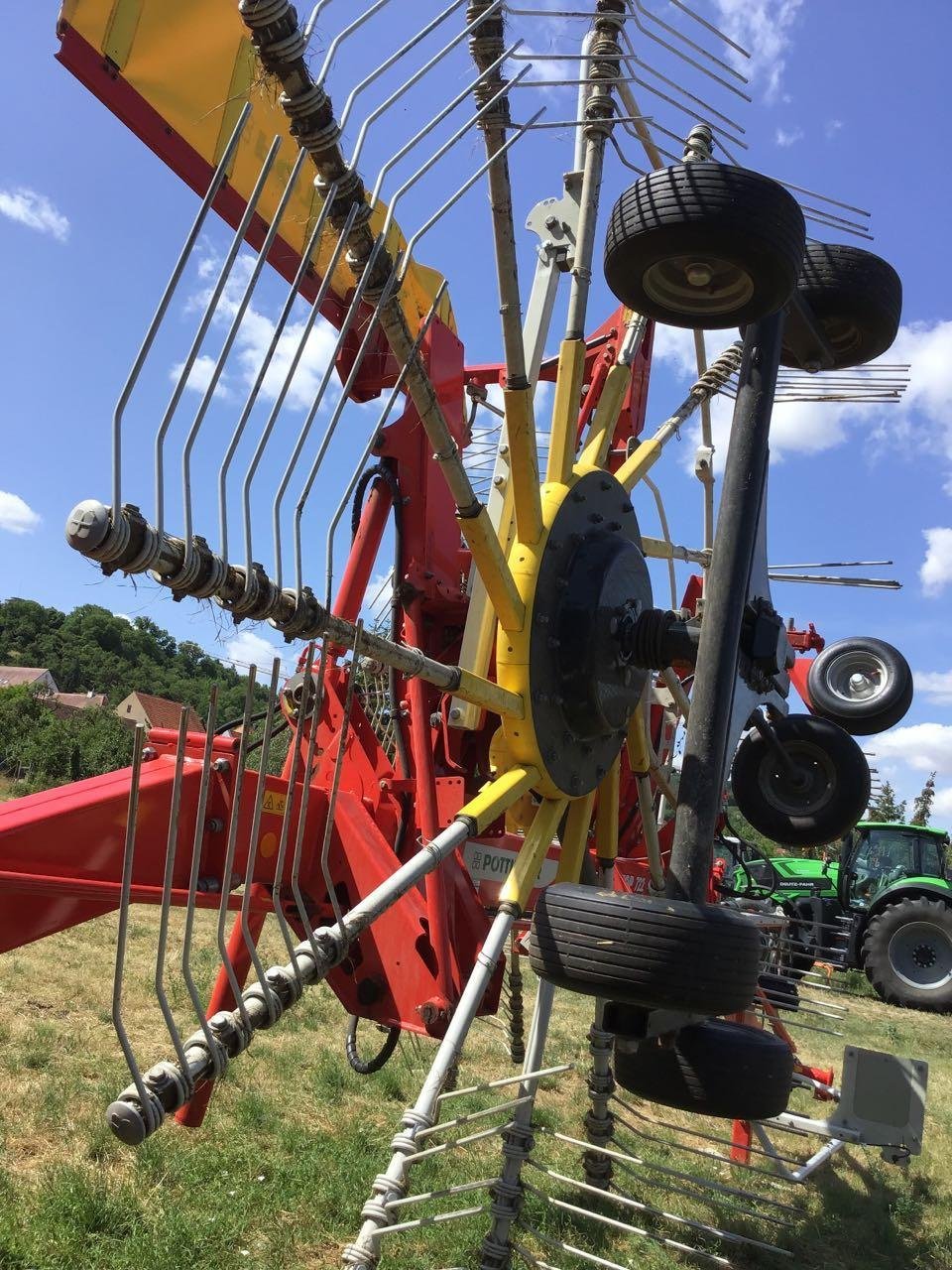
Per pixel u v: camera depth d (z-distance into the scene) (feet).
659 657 11.44
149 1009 19.71
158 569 6.19
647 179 9.97
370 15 7.39
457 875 13.52
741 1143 17.02
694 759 10.14
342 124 7.31
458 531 15.55
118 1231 11.19
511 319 9.83
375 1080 17.61
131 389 5.92
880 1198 16.56
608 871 13.74
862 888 46.09
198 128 12.40
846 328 13.75
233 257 6.49
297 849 8.30
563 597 11.20
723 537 10.58
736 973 8.83
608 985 8.77
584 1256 10.69
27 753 86.69
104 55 11.37
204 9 12.30
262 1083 16.83
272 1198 12.46
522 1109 10.23
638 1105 19.54
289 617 7.41
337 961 8.31
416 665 8.91
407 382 8.74
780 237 9.69
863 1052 15.29
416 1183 13.67
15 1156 12.71
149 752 11.30
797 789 15.62
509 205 9.40
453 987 12.23
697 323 11.08
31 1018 18.19
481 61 9.22
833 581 25.29
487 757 15.65
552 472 11.74
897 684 20.08
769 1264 13.28
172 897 9.83
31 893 8.72
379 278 7.93
